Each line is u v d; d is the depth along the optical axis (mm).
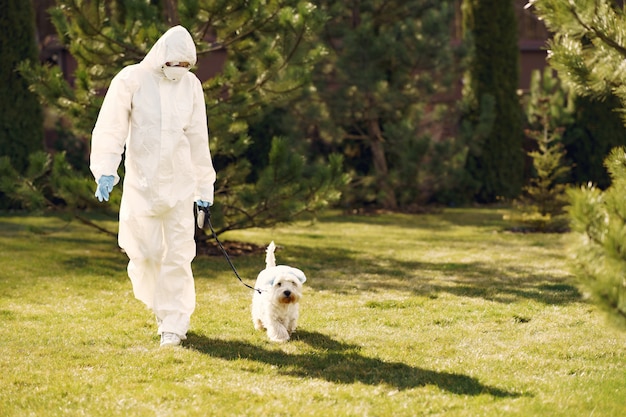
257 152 17531
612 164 4930
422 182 17188
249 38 10727
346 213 17109
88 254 10906
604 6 4809
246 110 10797
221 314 7391
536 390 5086
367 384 5223
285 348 6156
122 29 10242
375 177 17141
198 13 10086
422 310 7582
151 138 6117
